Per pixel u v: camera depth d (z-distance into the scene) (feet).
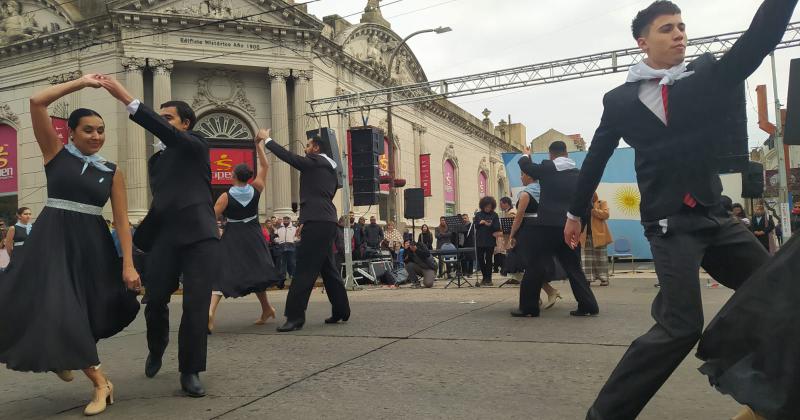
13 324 9.80
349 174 66.13
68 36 65.67
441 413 9.93
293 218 66.08
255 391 11.75
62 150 10.90
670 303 7.47
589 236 33.42
